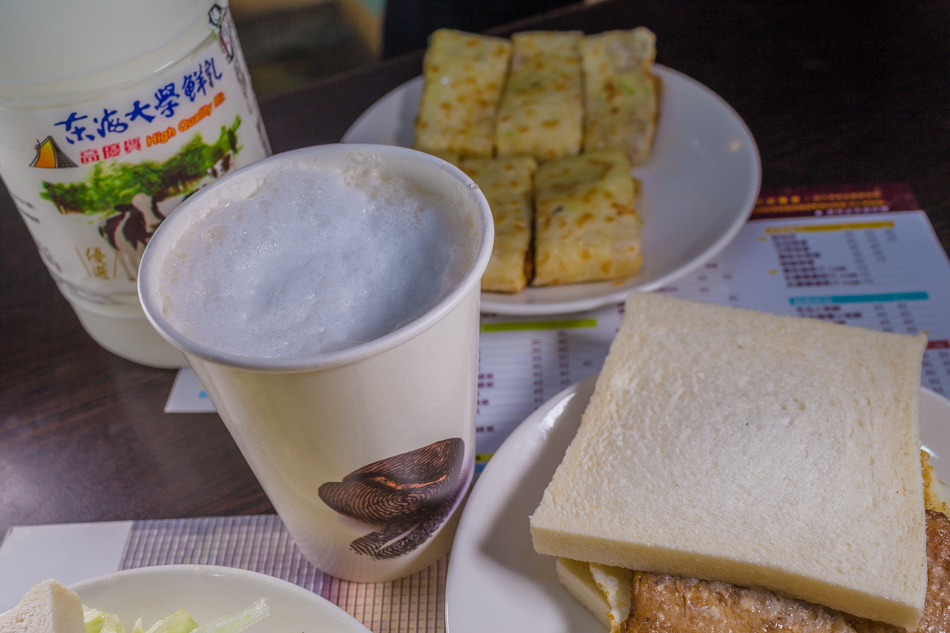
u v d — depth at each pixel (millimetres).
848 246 460
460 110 564
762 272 454
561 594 323
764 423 353
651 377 379
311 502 297
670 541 315
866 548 313
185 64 337
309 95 605
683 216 494
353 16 801
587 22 662
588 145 546
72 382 429
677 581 316
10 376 434
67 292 401
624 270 456
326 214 292
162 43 327
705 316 402
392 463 286
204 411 410
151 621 307
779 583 310
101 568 352
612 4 684
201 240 281
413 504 306
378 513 302
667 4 674
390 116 564
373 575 338
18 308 469
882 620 302
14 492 383
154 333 404
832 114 545
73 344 448
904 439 344
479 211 271
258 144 391
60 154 333
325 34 801
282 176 302
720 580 318
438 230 286
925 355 399
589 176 513
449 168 287
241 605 305
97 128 331
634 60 575
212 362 244
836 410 356
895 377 366
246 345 258
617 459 348
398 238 286
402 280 275
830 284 442
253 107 389
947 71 562
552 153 553
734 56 605
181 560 355
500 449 354
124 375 431
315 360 241
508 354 431
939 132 521
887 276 441
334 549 323
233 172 296
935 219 468
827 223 475
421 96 577
